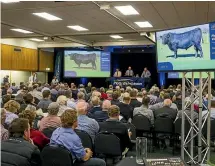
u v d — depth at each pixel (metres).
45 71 16.09
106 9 7.38
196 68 3.31
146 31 11.02
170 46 3.56
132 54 15.95
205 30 3.20
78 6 7.33
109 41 14.48
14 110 3.92
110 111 3.70
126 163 2.03
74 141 2.67
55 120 3.62
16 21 9.29
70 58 13.38
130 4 7.16
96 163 2.83
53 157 2.58
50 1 6.81
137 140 2.09
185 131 4.47
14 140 2.38
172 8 7.56
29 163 2.34
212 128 4.57
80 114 3.69
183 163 1.86
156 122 4.91
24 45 14.55
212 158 4.48
